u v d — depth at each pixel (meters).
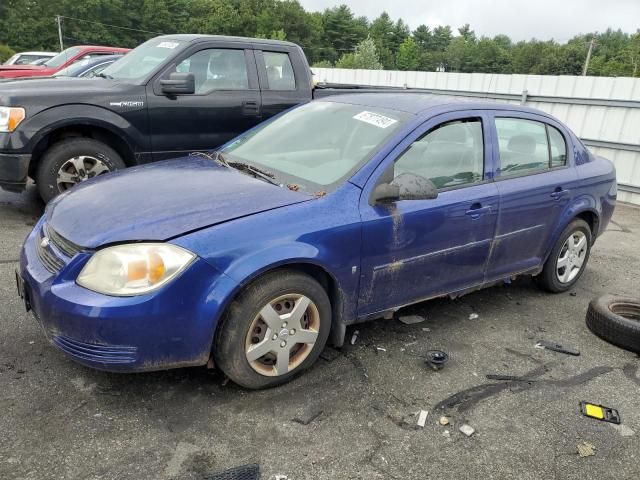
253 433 2.70
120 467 2.43
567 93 10.16
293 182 3.32
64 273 2.66
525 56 123.94
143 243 2.64
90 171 5.70
